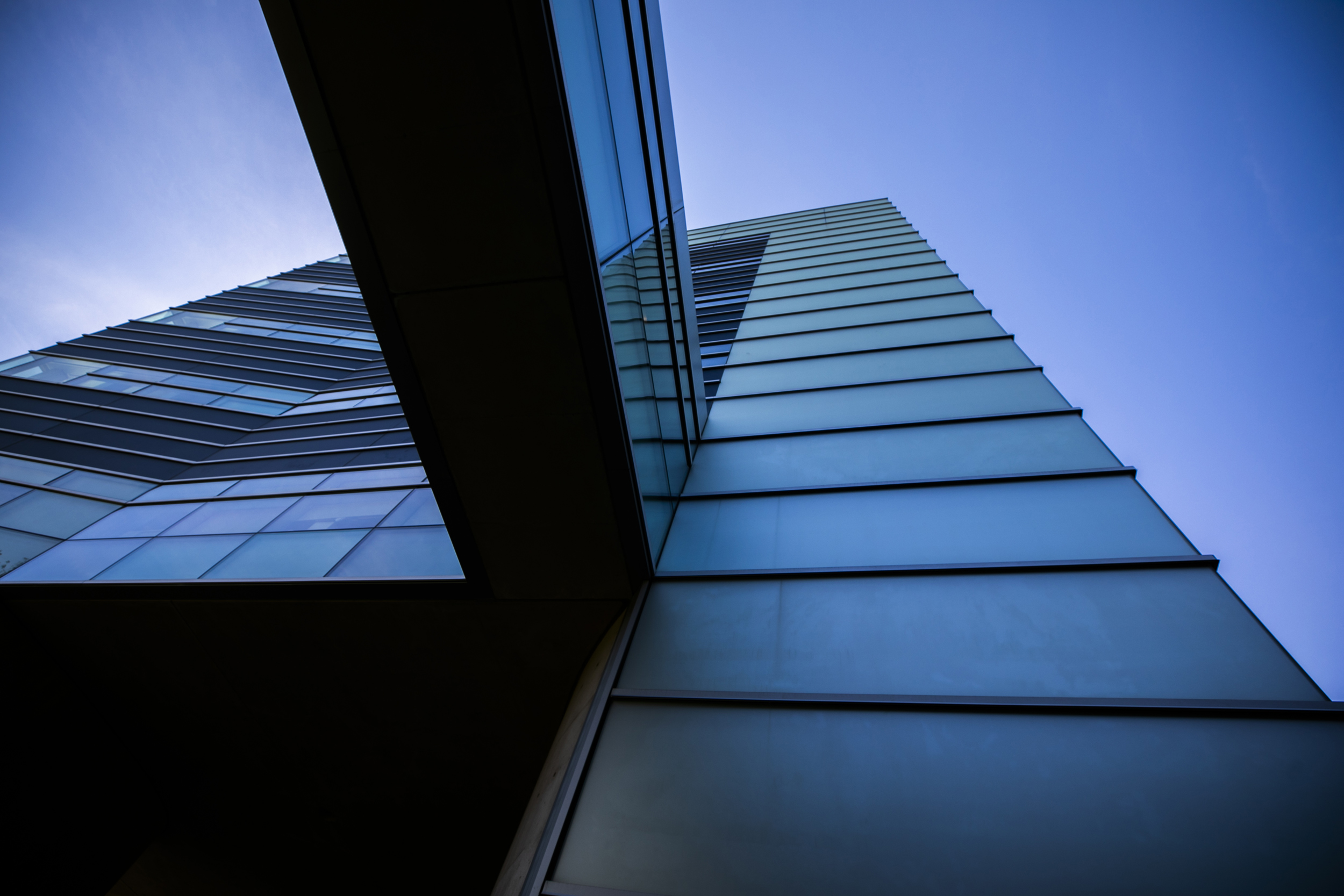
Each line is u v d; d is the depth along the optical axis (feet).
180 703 30.35
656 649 20.24
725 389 42.01
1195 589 18.93
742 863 13.62
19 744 29.50
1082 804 13.58
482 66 14.80
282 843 37.60
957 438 30.48
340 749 29.99
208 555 30.35
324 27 14.92
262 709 29.37
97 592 27.96
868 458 30.07
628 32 24.32
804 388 39.70
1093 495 24.27
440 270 17.63
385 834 35.04
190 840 38.68
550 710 25.75
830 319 52.47
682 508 28.45
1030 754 14.88
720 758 16.16
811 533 25.07
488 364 18.89
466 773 29.53
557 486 20.76
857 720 16.56
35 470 46.68
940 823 13.73
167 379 67.67
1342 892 11.40
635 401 21.84
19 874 29.89
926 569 21.63
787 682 18.21
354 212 17.19
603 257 18.74
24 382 67.46
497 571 22.93
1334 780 13.17
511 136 15.52
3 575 32.19
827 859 13.41
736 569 23.34
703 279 79.05
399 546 27.27
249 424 56.24
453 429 20.34
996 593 20.22
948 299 51.42
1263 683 15.76
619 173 22.15
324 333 85.35
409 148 16.02
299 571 26.84
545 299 17.60
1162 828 12.90
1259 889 11.66
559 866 14.12
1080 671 16.93
